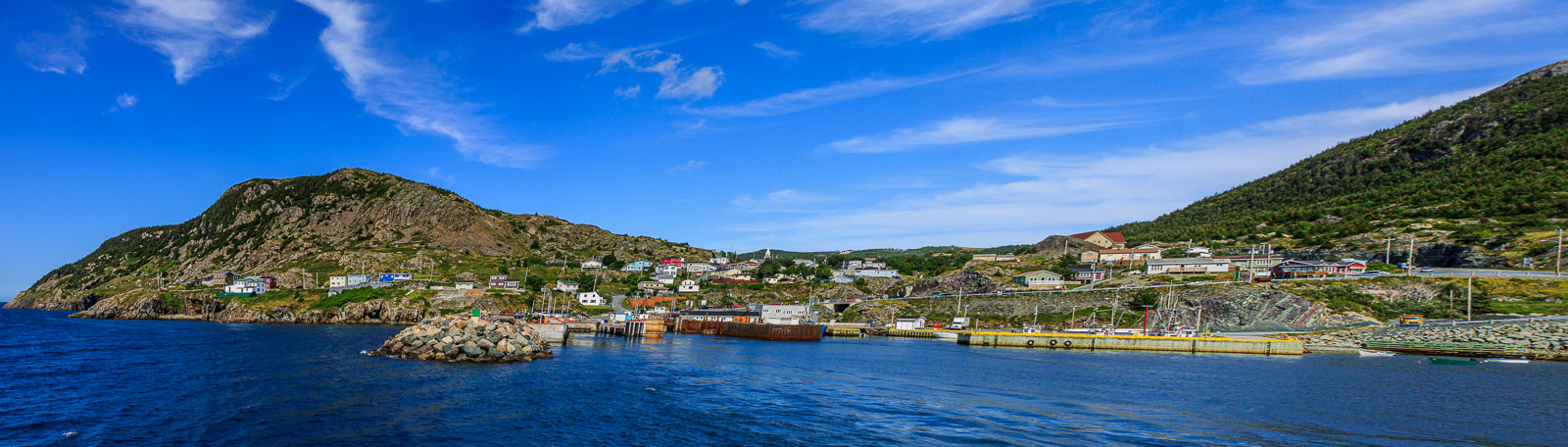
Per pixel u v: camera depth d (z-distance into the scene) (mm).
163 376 57125
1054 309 146875
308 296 177375
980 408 48844
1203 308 130250
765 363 78500
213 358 72062
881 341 125750
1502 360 90938
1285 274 144375
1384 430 43031
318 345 90000
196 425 39000
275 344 91250
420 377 58062
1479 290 119062
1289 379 67938
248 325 145125
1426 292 122062
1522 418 47625
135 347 84188
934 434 40219
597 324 142375
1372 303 123438
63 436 36281
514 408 45250
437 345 73562
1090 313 142250
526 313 163375
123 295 191500
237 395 48406
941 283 181500
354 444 35125
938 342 123375
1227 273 156000
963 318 147250
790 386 58344
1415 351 101062
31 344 86750
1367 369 79812
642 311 174625
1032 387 59938
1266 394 57344
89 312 181625
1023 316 147625
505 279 199500
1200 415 47406
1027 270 187500
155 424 39125
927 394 54969
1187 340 107062
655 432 39438
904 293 188375
